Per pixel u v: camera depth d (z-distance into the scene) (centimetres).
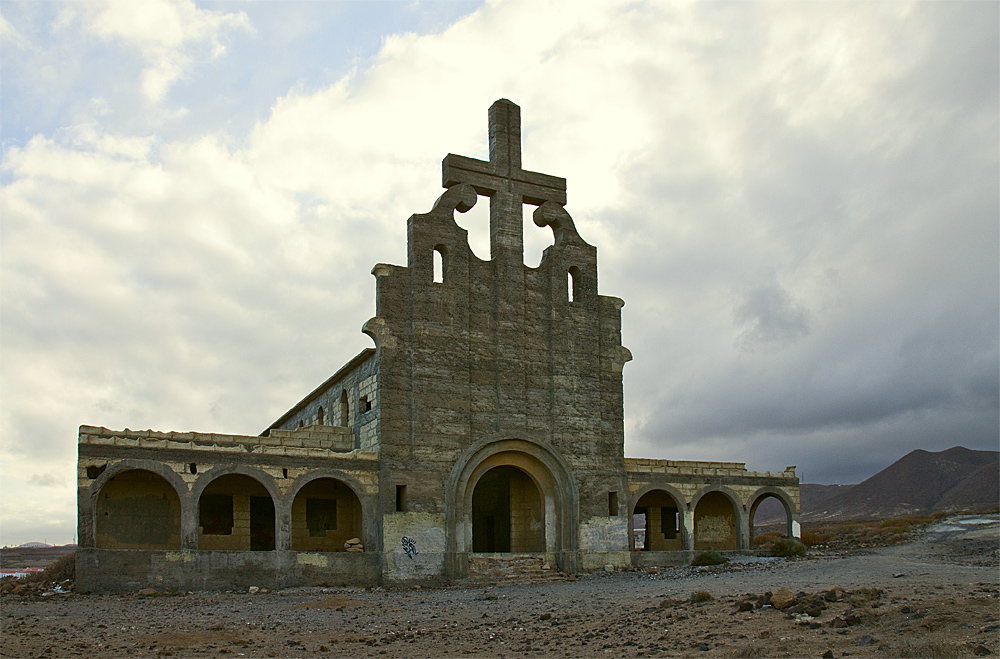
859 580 2705
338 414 4834
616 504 4609
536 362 4556
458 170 4566
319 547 4303
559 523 4431
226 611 2905
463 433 4284
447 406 4275
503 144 4741
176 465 3759
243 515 4169
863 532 6066
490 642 2123
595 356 4712
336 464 4053
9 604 3253
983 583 2298
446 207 4500
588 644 1995
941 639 1598
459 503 4203
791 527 5253
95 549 3559
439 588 3994
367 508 4072
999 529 5106
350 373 4656
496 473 5159
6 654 1970
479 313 4475
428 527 4116
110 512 3906
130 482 3969
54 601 3331
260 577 3803
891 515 14988
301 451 4000
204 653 2012
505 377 4444
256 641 2195
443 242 4450
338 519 4372
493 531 5181
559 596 3181
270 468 3922
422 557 4069
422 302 4328
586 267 4797
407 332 4300
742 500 5116
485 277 4534
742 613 2098
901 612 1856
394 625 2484
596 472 4578
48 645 2105
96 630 2408
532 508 4572
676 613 2227
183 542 3697
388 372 4209
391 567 3994
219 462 3834
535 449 4453
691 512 4928
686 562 4741
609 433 4669
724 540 5509
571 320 4688
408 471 4128
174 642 2131
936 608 1845
